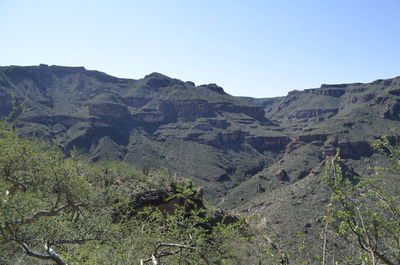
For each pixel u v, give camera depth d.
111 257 10.95
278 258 7.73
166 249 11.75
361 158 126.56
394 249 6.60
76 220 13.70
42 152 15.70
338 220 7.05
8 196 9.42
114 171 25.05
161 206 23.39
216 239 10.59
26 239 9.36
